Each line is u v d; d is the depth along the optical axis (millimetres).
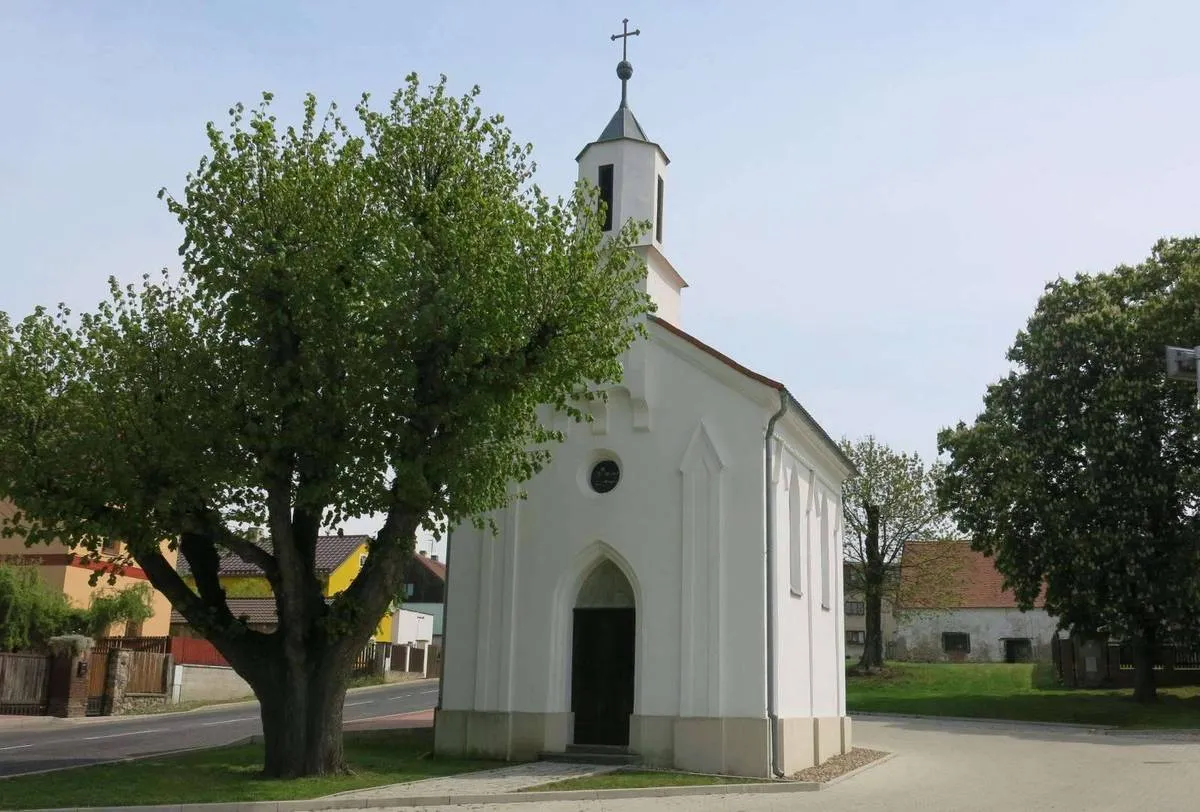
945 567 54750
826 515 28219
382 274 17156
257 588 58844
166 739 26844
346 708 38906
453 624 23641
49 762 20859
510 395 18359
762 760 20656
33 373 17922
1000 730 35906
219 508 18391
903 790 19375
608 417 23438
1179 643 41688
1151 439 39688
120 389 17969
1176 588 37500
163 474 17281
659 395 23078
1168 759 25719
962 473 44219
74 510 17281
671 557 22219
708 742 21000
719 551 21875
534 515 23469
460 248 17672
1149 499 38438
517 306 18016
